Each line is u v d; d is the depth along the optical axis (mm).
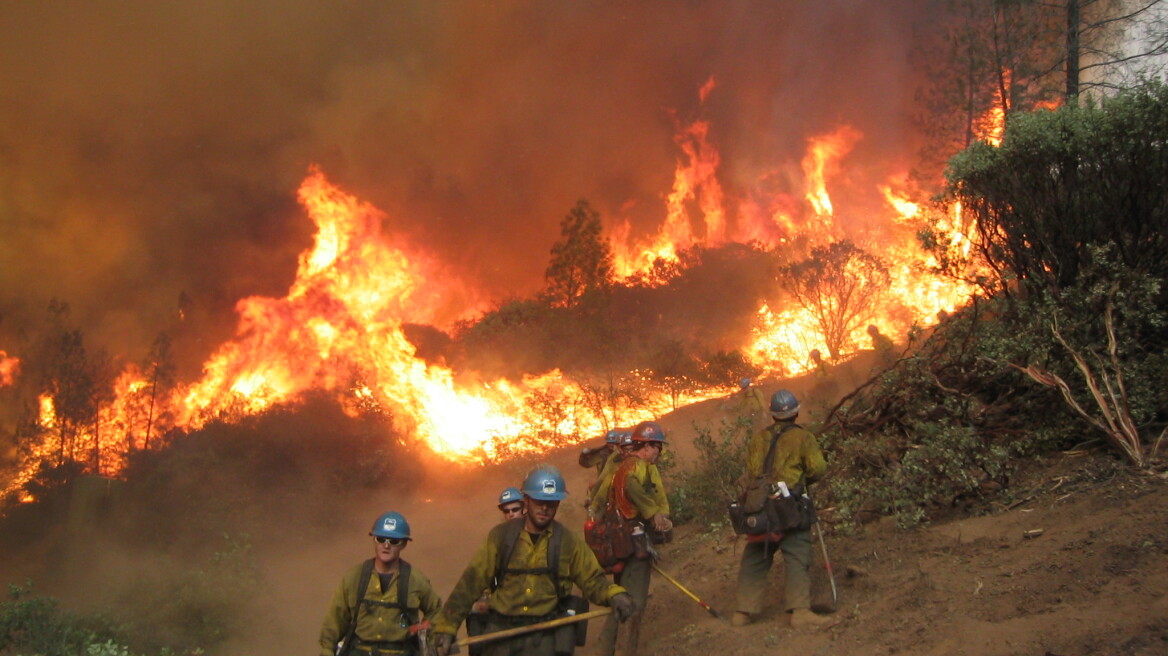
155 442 20547
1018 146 7840
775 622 6281
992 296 8492
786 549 6219
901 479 7137
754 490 6309
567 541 5008
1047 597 4945
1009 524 6262
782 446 6348
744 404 14398
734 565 8281
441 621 4902
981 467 7039
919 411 7773
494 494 17531
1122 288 7113
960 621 5027
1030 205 7852
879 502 7371
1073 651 4215
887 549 6719
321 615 12688
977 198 8430
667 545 9727
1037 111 8062
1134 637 4133
